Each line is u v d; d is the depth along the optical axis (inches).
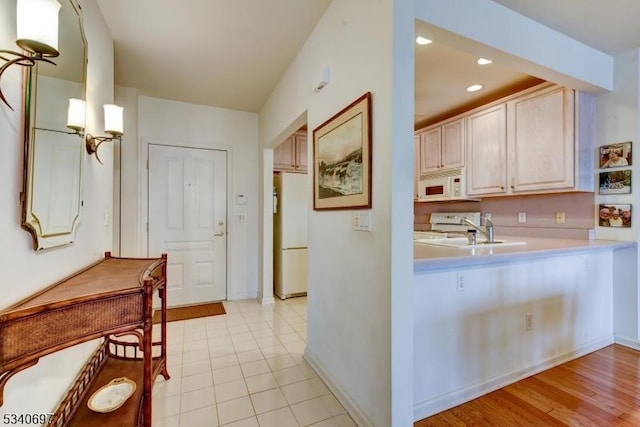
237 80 119.0
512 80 110.2
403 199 55.3
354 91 66.3
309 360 88.6
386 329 55.7
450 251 75.9
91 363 67.7
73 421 53.4
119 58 102.3
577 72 86.7
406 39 55.5
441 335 69.8
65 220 55.9
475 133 128.3
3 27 39.0
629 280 99.5
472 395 73.1
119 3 75.7
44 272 49.3
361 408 63.4
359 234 65.0
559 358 89.4
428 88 116.9
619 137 96.9
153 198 137.0
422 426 63.5
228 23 84.2
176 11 79.1
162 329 78.6
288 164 170.4
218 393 74.1
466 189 132.0
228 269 152.3
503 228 133.9
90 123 72.6
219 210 150.3
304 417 65.7
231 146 151.9
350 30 67.9
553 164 102.0
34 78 44.8
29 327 36.3
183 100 139.9
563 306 90.9
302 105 95.9
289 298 158.9
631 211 95.3
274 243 171.5
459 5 63.2
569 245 89.0
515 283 81.2
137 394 61.4
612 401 71.2
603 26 80.1
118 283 52.1
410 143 55.8
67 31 55.6
